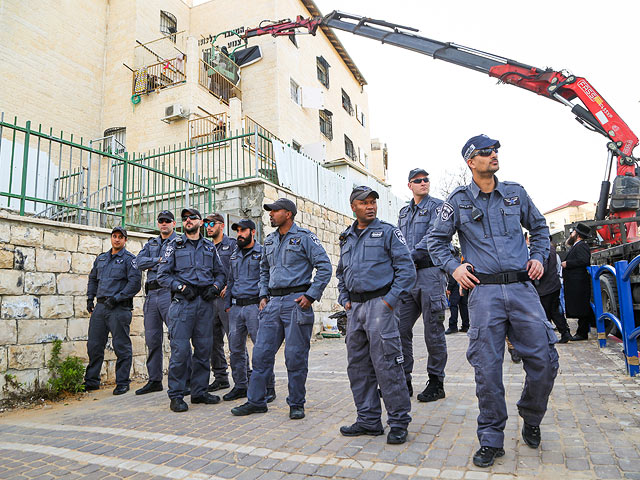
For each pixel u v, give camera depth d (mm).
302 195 11117
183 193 9242
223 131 14336
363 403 3336
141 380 6555
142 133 16078
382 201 16953
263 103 18484
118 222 8242
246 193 9586
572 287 7109
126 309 5738
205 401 4711
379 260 3273
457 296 9633
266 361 4152
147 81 16109
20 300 5230
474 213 2840
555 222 59062
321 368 6445
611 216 9523
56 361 5535
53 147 14734
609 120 10008
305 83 21328
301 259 4168
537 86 11039
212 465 2914
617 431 3047
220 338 5555
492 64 11688
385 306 3178
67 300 5793
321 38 23938
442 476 2523
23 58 14234
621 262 4781
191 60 15867
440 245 3000
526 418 2852
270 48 18766
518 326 2689
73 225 5930
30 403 5109
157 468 2922
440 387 4215
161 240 5883
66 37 15781
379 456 2881
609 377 4605
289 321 4039
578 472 2463
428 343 4215
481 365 2705
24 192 5441
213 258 4973
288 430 3551
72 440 3631
